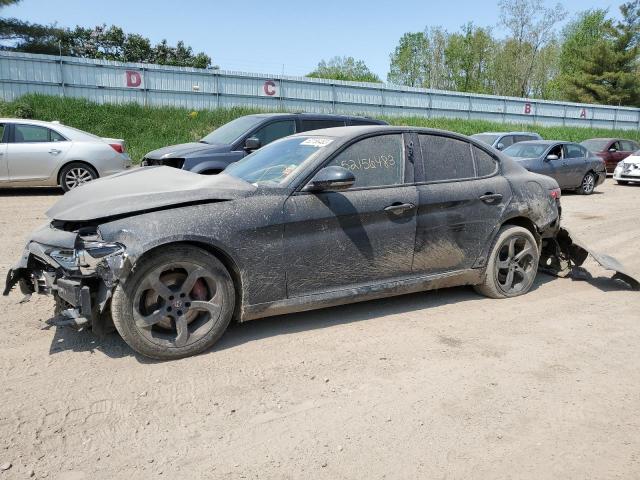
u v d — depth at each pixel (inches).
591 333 168.7
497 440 110.9
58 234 142.7
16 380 131.5
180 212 142.9
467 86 2541.8
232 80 1023.6
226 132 375.6
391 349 153.8
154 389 128.3
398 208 170.2
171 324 145.9
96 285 137.7
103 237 134.9
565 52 2608.3
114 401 122.6
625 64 2122.3
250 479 97.8
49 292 146.7
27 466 99.7
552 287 219.1
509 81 2341.3
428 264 181.5
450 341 160.2
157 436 110.0
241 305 152.0
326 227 159.8
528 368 143.3
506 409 122.8
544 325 174.9
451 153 190.5
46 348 150.1
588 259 270.8
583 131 1465.3
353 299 168.7
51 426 112.4
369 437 111.2
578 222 398.3
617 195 595.2
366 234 166.4
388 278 174.4
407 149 180.1
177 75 971.9
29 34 1341.0
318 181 154.7
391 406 123.2
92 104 861.8
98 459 102.4
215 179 166.9
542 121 1498.5
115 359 143.7
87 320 135.3
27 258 148.9
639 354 153.8
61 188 497.7
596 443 110.5
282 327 168.6
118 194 152.6
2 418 114.8
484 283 196.9
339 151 167.2
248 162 184.2
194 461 102.6
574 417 120.0
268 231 151.2
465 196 185.8
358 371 139.9
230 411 119.7
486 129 1268.5
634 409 124.0
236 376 135.7
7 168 427.8
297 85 1095.0
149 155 362.9
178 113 920.3
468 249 188.9
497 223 193.9
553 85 2347.4
